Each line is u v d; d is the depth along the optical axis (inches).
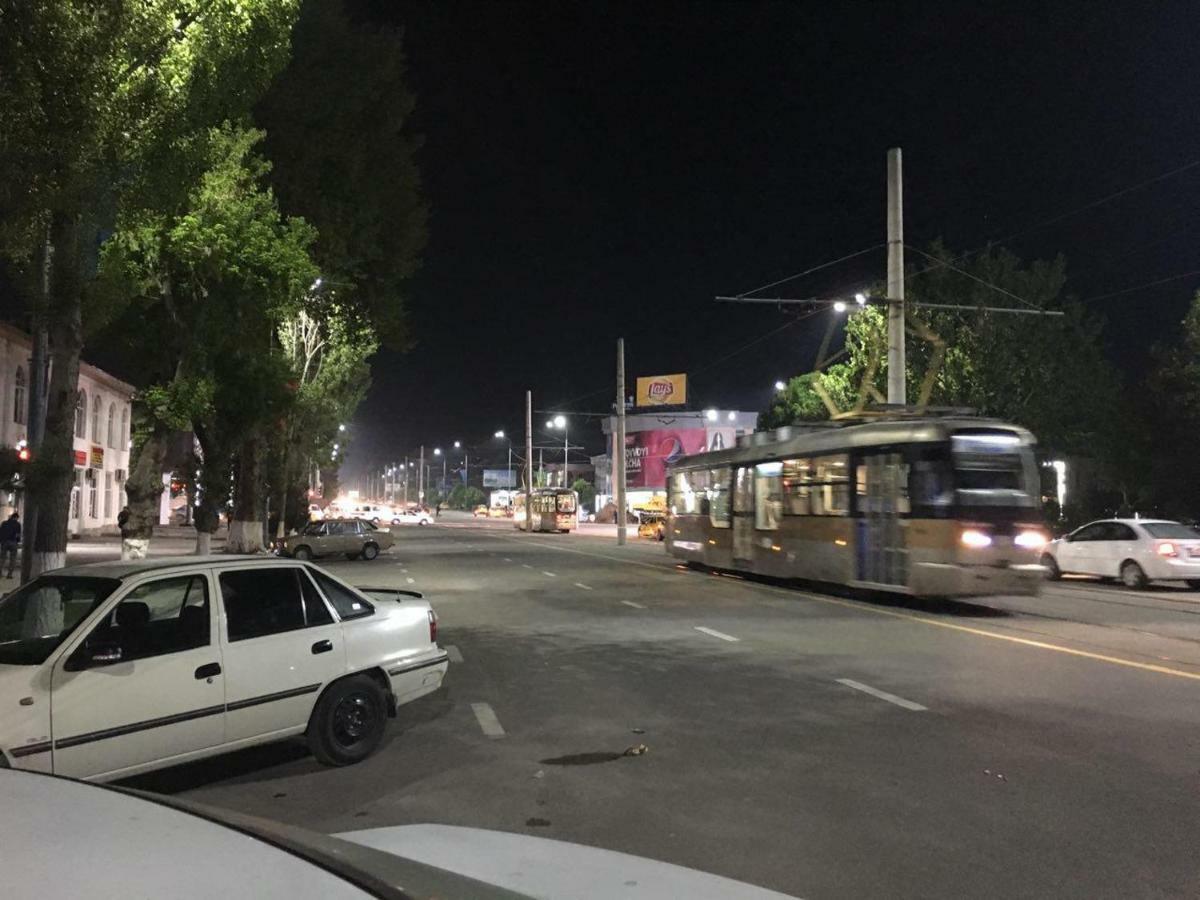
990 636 533.6
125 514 829.2
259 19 404.2
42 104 303.1
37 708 219.8
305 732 276.7
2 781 92.1
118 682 233.9
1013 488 639.8
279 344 1217.4
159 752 241.3
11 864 68.6
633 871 118.9
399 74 1204.5
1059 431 1282.0
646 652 487.8
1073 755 284.8
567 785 258.7
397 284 1384.1
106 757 230.4
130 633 250.8
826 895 181.8
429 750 299.0
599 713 349.1
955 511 627.8
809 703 362.3
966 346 1230.3
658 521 2004.2
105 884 66.1
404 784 262.5
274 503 1718.8
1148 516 1275.8
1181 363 1197.1
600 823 225.8
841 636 538.9
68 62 298.8
